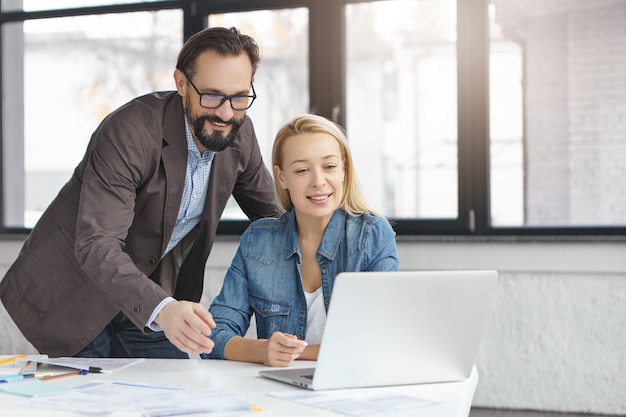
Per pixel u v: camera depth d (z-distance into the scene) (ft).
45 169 14.94
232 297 6.59
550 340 12.14
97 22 14.66
